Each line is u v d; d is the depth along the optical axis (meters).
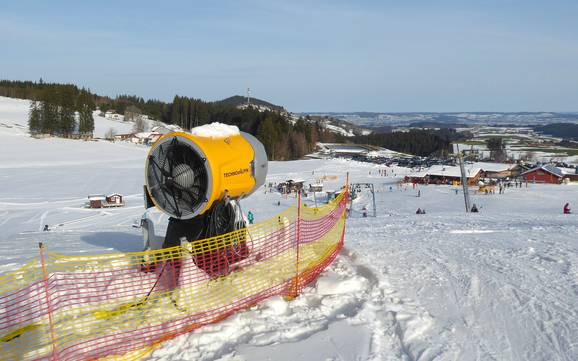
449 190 57.84
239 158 7.82
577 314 5.71
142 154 96.56
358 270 7.70
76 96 118.00
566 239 10.66
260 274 6.95
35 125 107.75
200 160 7.16
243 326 5.47
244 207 43.72
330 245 8.98
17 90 177.75
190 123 153.75
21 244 12.32
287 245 7.83
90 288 6.00
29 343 4.89
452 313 5.86
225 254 6.80
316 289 6.71
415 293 6.60
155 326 5.39
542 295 6.41
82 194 50.25
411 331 5.25
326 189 62.41
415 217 20.44
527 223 15.23
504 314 5.80
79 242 12.15
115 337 5.14
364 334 5.18
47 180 59.94
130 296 6.00
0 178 60.00
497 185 60.31
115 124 148.50
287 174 80.06
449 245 10.11
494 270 7.72
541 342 5.02
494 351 4.84
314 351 4.80
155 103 185.38
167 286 6.29
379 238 11.78
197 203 7.20
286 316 5.79
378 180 73.25
